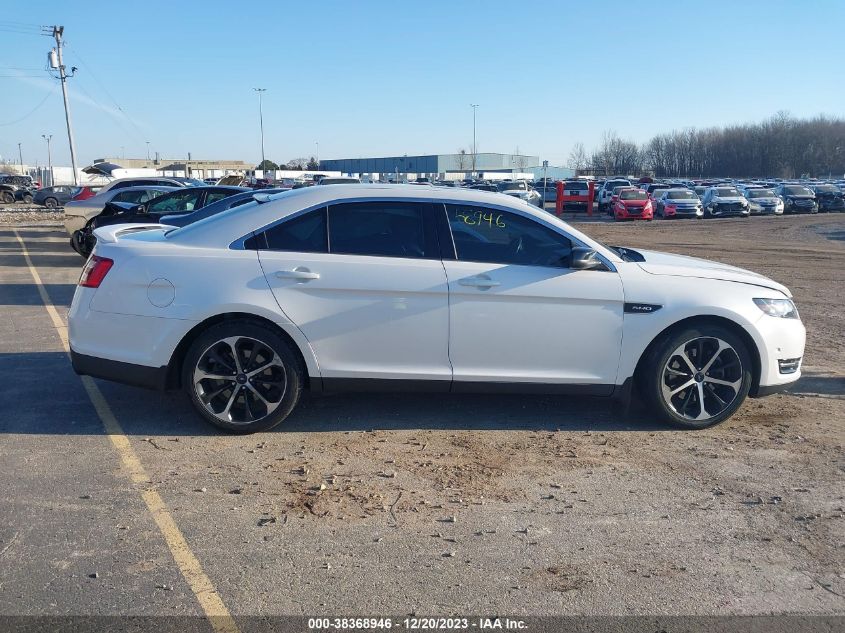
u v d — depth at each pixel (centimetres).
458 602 328
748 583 348
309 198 529
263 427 518
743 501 434
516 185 4009
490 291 513
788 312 555
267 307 504
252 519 399
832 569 362
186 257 510
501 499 430
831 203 4088
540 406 595
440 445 510
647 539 388
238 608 321
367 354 517
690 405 549
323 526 394
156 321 505
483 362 522
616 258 538
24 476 446
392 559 362
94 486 434
